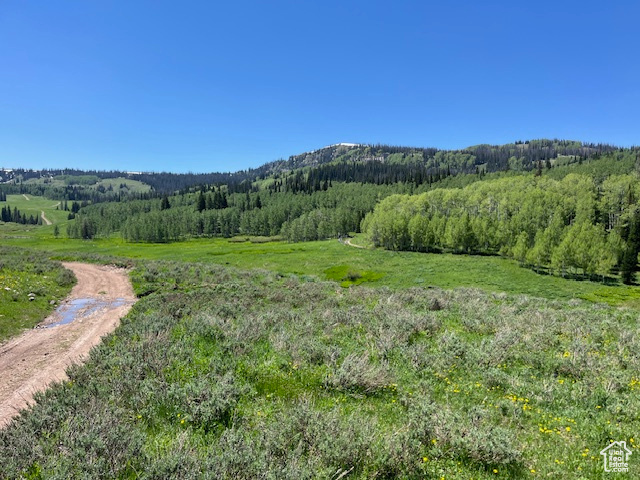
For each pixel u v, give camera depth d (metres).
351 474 4.89
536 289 53.09
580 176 123.25
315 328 12.66
